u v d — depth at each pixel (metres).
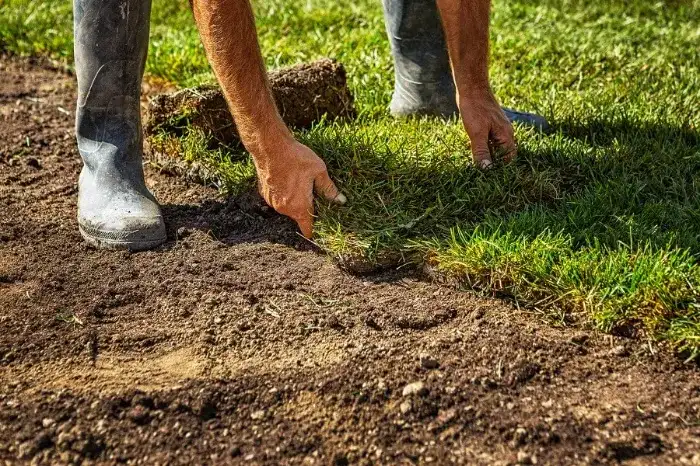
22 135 2.59
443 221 2.20
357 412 1.91
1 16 3.08
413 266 2.16
